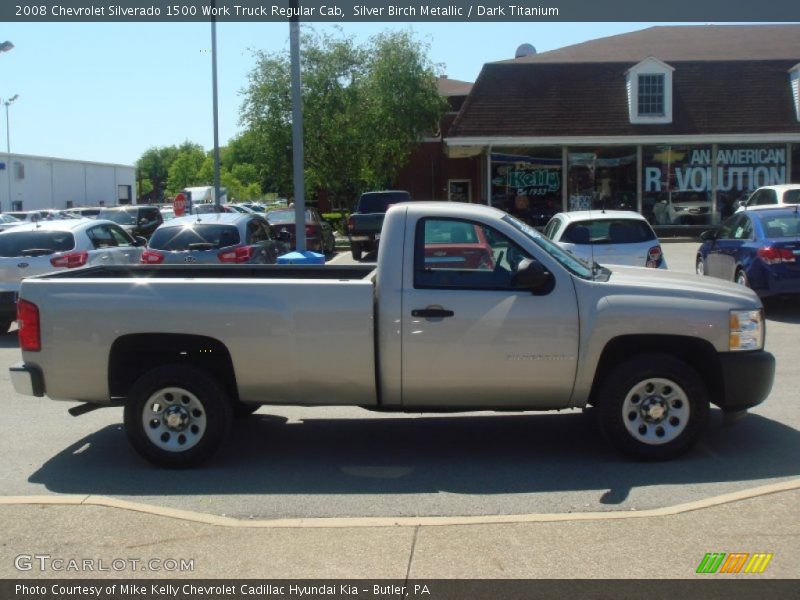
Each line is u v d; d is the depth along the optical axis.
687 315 6.24
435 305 6.27
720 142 30.66
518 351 6.27
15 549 4.84
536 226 31.41
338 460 6.69
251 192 87.75
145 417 6.46
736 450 6.68
